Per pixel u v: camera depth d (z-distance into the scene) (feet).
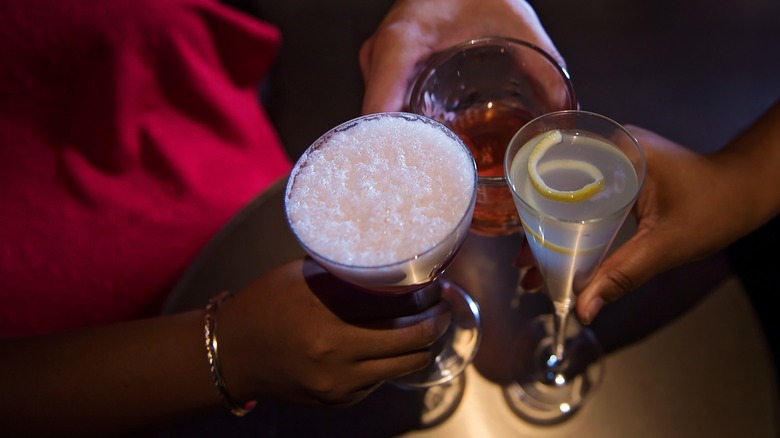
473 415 1.55
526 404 1.55
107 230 2.30
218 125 2.57
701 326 1.57
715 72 2.49
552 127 1.27
